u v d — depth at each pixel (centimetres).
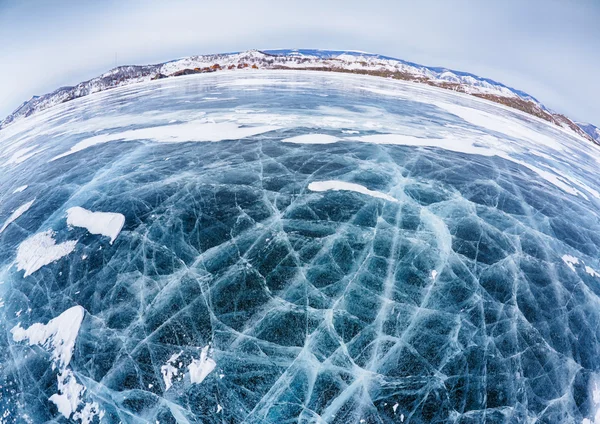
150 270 453
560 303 452
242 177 682
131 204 600
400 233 526
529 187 775
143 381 334
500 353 372
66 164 861
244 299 404
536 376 362
